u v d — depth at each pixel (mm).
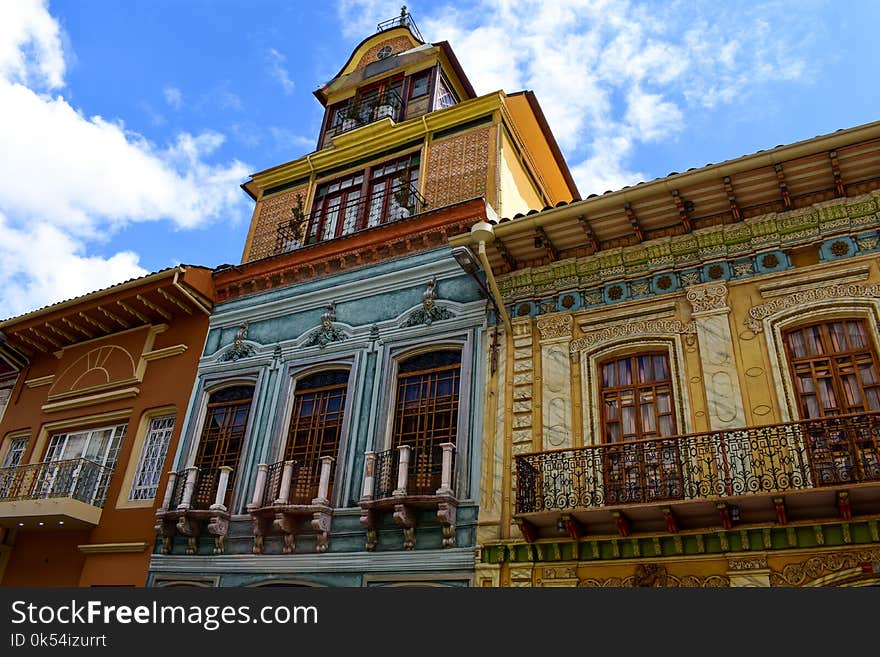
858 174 10117
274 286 15438
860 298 9547
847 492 7840
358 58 20062
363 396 12703
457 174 14922
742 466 8688
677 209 11094
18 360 18375
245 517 12398
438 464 11391
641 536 9070
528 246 12141
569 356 11297
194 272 15766
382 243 14094
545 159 18016
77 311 16891
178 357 15656
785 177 10312
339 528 11398
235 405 14312
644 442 9172
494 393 11523
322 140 18484
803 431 8531
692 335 10516
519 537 10008
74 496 14070
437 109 17078
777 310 10031
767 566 8383
